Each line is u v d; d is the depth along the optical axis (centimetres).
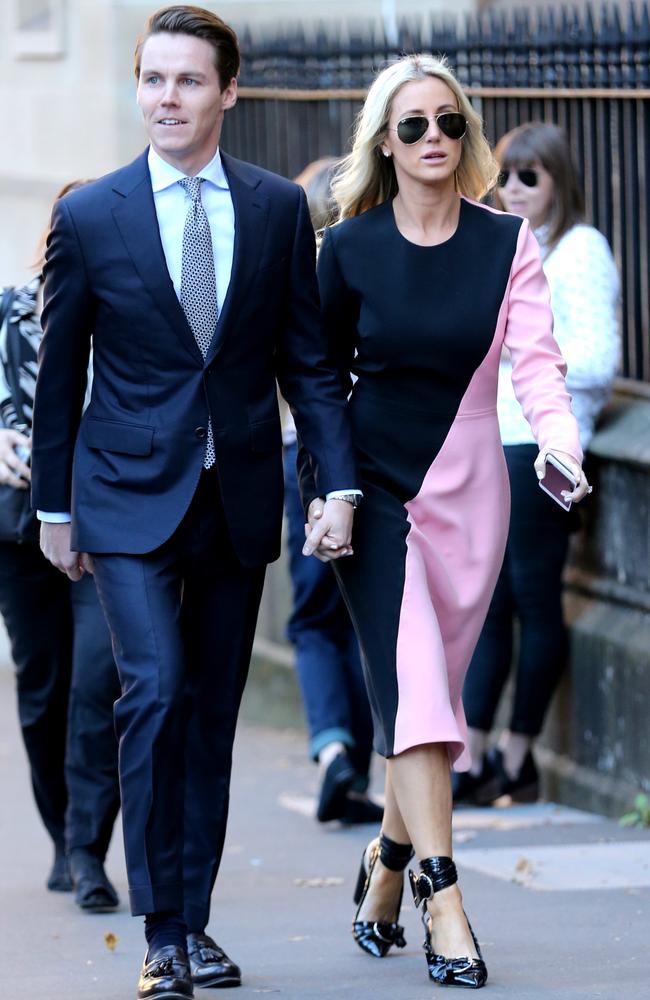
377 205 1077
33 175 3177
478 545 1065
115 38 2967
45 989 1101
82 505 1019
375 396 1065
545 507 1727
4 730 2659
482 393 1061
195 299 1008
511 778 1794
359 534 1053
